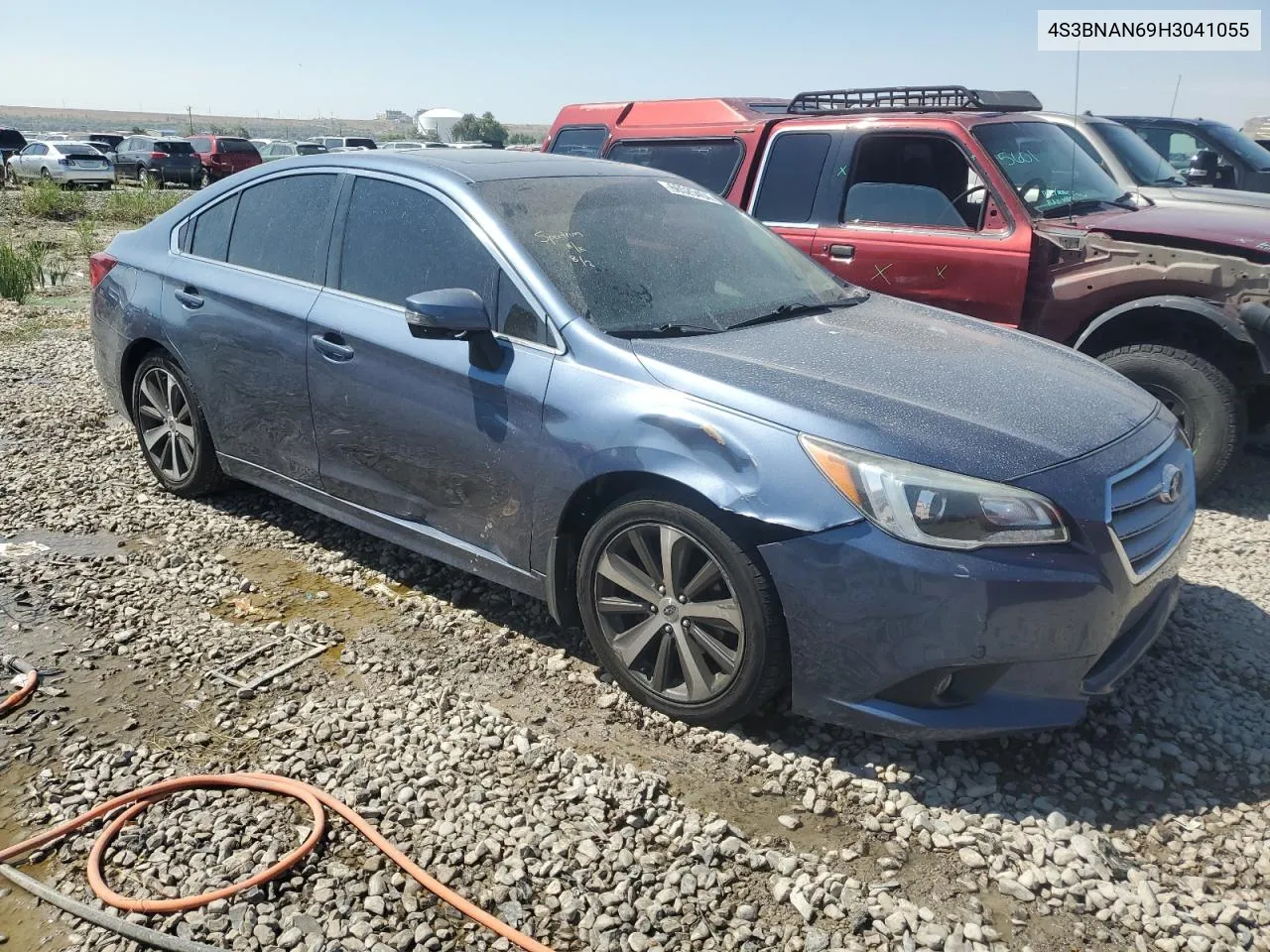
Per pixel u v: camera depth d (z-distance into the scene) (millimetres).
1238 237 5086
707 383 3193
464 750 3188
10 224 19500
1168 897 2609
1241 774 3129
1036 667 2916
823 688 3053
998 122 5984
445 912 2549
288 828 2830
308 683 3562
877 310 4184
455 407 3684
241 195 4773
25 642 3805
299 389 4266
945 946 2449
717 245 4215
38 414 6766
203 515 5051
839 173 6246
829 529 2914
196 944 2414
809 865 2703
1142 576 3059
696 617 3225
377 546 4699
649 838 2807
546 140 8250
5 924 2498
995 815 2920
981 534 2832
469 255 3785
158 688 3523
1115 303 5395
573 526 3539
